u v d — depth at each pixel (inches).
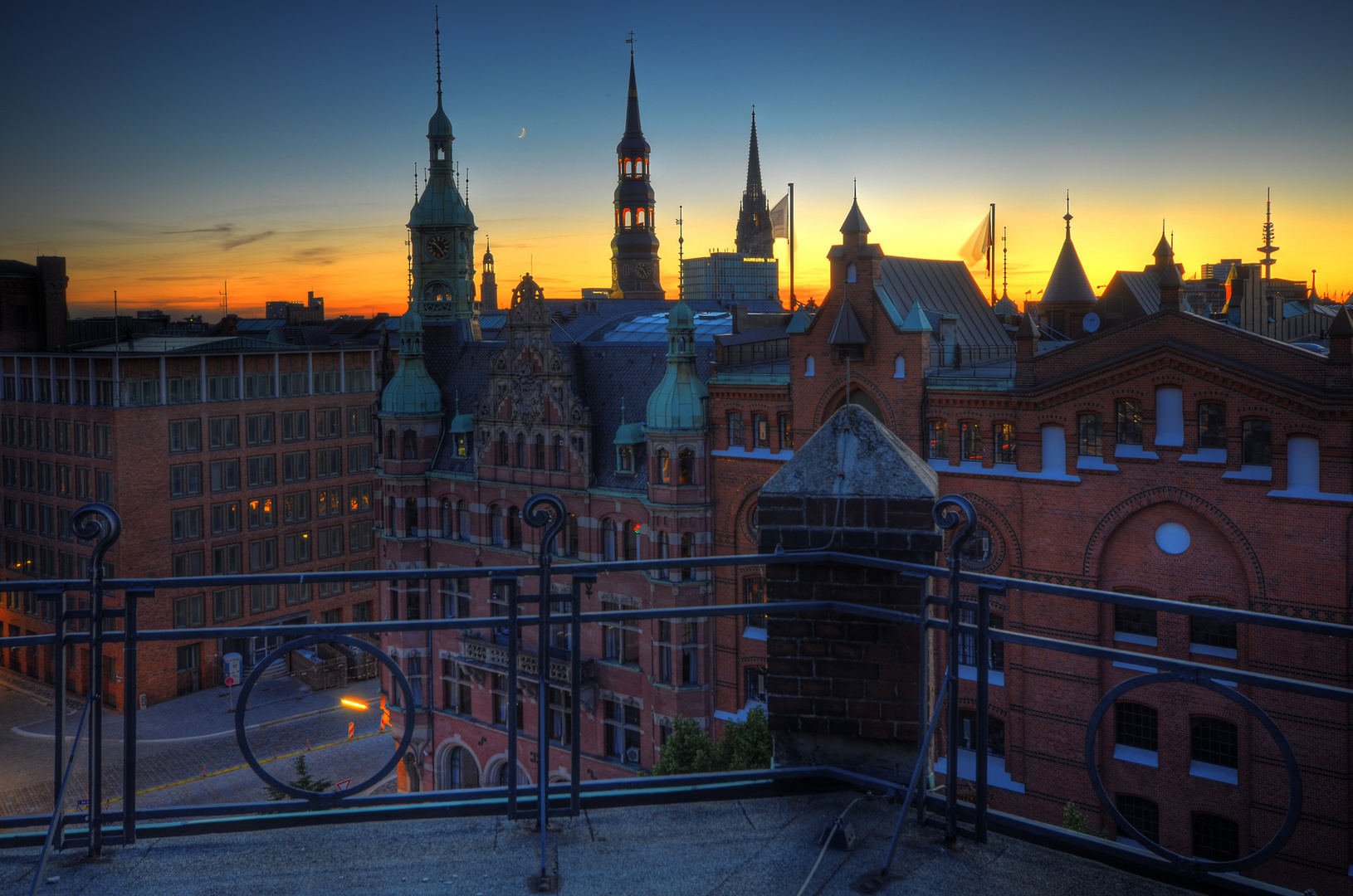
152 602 3398.1
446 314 2935.5
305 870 334.6
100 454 3425.2
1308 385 1498.5
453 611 2534.5
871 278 1900.8
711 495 2132.1
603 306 4566.9
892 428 1898.4
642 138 5925.2
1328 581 1509.6
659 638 2154.3
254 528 3671.3
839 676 385.7
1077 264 2817.4
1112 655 311.4
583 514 2281.0
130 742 343.0
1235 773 1609.3
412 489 2566.4
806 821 360.8
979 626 339.9
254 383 3673.7
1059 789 1745.8
